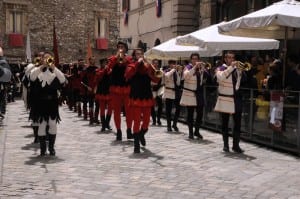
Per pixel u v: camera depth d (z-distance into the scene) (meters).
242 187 6.95
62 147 10.20
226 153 9.68
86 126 14.17
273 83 11.47
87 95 15.17
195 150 9.95
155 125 14.66
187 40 14.33
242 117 11.66
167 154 9.44
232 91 9.62
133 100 9.52
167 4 27.08
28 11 35.03
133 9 34.03
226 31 11.34
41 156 9.12
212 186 6.98
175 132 12.91
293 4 10.30
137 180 7.27
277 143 10.17
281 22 9.69
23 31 34.91
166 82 13.15
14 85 24.81
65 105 23.12
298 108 9.43
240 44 13.36
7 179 7.27
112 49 38.38
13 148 10.03
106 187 6.84
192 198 6.34
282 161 8.95
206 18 22.97
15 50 34.59
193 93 11.50
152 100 9.80
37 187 6.81
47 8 35.69
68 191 6.61
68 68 20.62
